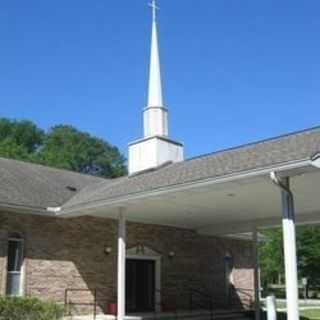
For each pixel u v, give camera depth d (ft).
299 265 155.43
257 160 39.93
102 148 174.29
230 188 41.88
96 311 62.75
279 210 57.47
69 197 64.39
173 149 69.00
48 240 60.18
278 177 36.81
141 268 70.08
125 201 48.32
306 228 155.33
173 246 74.49
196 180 41.24
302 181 42.32
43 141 176.14
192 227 75.36
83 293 62.08
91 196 57.36
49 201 60.39
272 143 46.34
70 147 167.02
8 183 61.98
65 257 61.31
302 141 41.98
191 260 77.00
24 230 58.34
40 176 70.95
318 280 156.04
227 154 49.03
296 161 34.91
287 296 36.11
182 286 74.69
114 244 66.54
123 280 50.62
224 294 81.76
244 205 54.13
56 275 60.08
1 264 55.72
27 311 46.01
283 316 69.21
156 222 69.46
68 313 59.36
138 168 68.69
